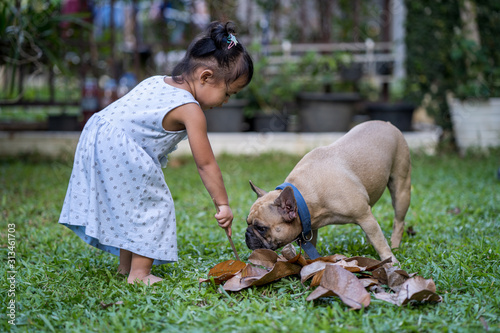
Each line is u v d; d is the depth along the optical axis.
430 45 7.35
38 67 6.04
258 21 8.33
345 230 3.73
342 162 2.92
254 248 2.72
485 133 7.07
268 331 2.08
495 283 2.55
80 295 2.49
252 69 2.68
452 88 7.43
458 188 4.97
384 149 3.10
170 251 2.66
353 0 8.34
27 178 5.59
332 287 2.34
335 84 8.29
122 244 2.61
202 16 8.45
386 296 2.36
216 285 2.62
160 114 2.57
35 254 3.17
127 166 2.58
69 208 2.66
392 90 8.77
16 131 7.38
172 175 5.88
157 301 2.44
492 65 7.42
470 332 2.07
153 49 7.91
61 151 6.98
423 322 2.17
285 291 2.56
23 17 5.57
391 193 3.31
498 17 7.38
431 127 8.15
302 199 2.71
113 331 2.13
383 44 8.05
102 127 2.63
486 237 3.34
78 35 7.44
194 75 2.64
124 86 7.77
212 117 7.44
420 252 3.09
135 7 7.55
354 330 2.06
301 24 8.72
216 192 2.63
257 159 6.84
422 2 7.32
